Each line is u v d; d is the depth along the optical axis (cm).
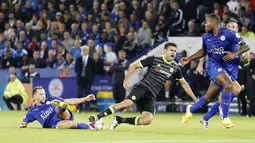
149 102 1942
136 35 3881
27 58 4028
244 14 3775
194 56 2005
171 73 1970
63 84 3706
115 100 3562
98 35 4012
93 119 1919
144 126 2262
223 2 4088
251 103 3170
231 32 1931
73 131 1855
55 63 3941
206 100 2038
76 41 3916
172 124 2434
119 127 2155
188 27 3838
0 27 4534
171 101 3569
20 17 4462
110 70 3616
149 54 3703
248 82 3183
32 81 3775
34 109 2006
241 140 1636
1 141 1544
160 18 3922
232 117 3139
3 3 4603
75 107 3453
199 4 3938
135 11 4072
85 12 4272
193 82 3453
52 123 1986
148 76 1950
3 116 2978
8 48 4125
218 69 1950
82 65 3531
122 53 3562
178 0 3962
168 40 3700
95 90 3644
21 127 2012
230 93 1952
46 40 4194
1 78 4025
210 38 1958
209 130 2072
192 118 2959
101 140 1574
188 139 1642
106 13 4106
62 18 4256
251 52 3228
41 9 4478
